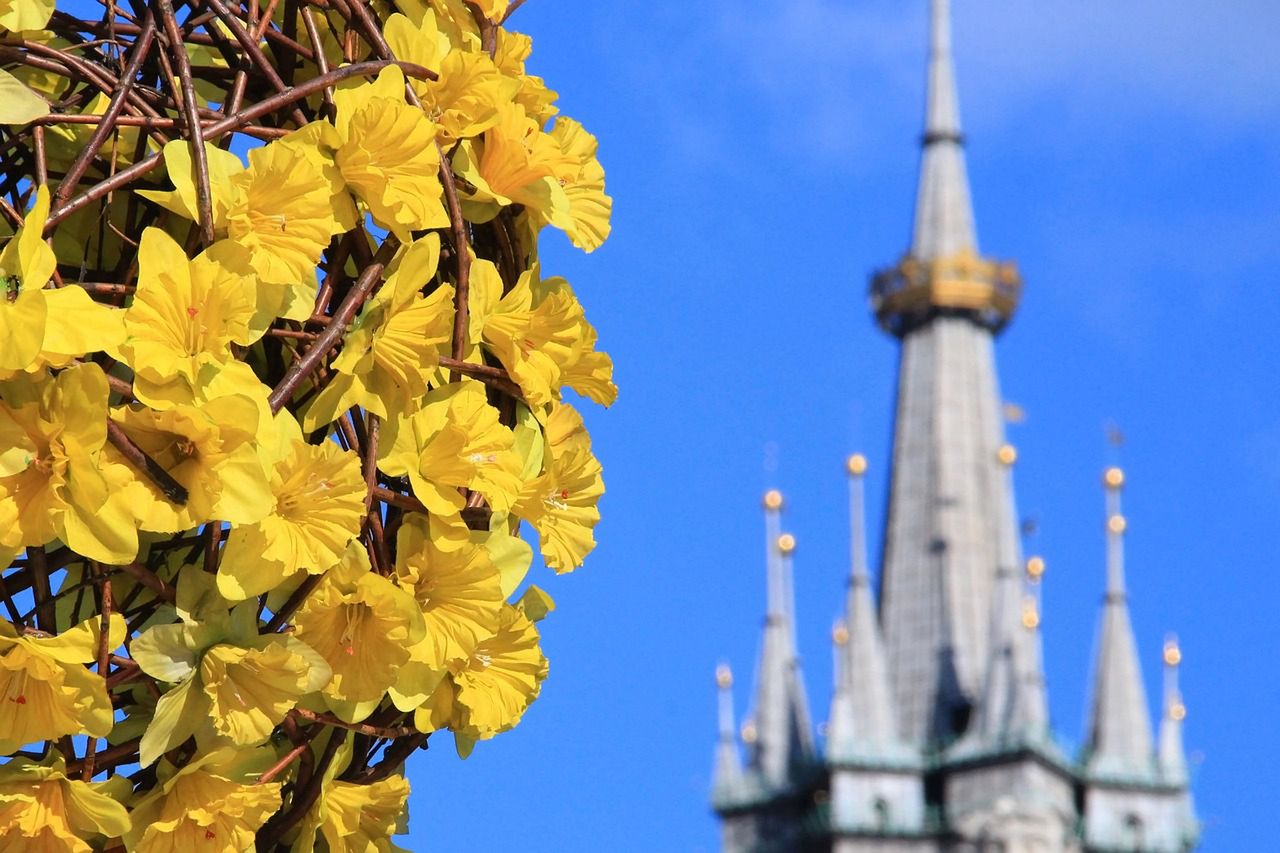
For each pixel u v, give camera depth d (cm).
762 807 7925
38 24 358
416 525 383
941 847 7544
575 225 429
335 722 376
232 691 351
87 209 392
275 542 350
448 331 385
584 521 415
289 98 371
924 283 8794
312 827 389
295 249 361
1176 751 7850
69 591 350
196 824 361
